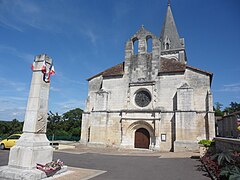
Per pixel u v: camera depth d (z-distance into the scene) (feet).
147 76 83.87
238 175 21.93
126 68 88.58
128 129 81.51
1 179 26.71
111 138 83.15
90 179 29.07
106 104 86.28
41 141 31.63
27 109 32.86
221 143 43.91
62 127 169.99
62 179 28.37
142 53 87.76
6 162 41.32
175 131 72.54
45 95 34.06
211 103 71.87
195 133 69.26
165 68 84.07
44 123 33.30
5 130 150.20
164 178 30.66
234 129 100.78
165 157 55.01
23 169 28.32
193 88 76.59
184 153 62.85
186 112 71.56
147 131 80.59
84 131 90.63
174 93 77.71
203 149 51.52
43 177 28.17
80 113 197.06
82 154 61.16
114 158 53.31
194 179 30.14
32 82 33.99
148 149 77.41
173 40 150.41
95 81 96.32
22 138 31.07
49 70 35.24
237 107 228.63
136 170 36.73
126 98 85.05
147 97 82.64
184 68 79.82
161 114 77.25
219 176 26.27
